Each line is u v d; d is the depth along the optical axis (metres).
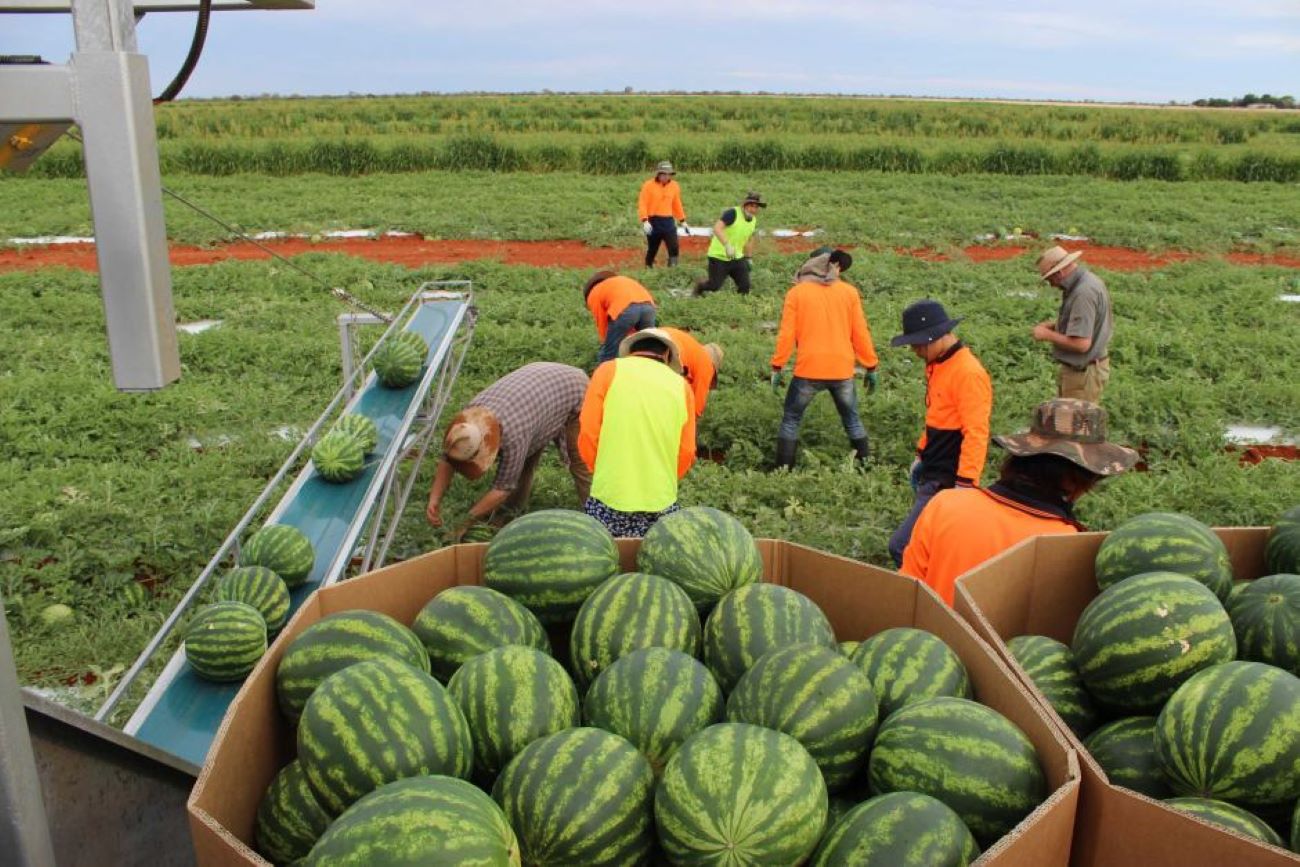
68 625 7.04
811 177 37.78
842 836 2.07
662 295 17.94
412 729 2.25
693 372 8.34
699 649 2.93
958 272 19.59
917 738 2.28
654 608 2.88
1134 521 3.30
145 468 9.98
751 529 8.64
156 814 2.49
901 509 9.16
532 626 2.95
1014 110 84.69
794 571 3.26
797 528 8.69
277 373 13.14
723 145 40.97
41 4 2.24
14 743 1.79
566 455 8.89
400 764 2.21
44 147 2.02
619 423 6.37
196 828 1.94
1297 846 2.17
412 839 1.85
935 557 4.36
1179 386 12.52
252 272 18.98
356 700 2.29
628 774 2.22
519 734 2.41
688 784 2.11
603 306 10.35
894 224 26.25
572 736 2.29
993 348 14.41
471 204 29.20
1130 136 58.78
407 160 39.84
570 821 2.12
